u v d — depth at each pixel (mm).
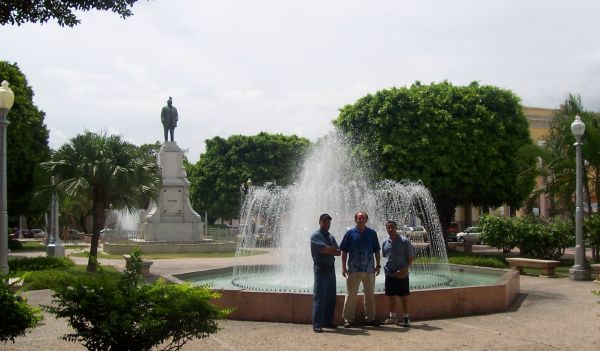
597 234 20375
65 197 19547
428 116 28859
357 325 9305
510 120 29469
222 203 54500
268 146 54469
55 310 5723
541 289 14508
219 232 36875
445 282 13656
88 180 18719
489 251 32500
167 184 33750
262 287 12516
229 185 54000
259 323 9477
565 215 25016
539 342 8070
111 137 19641
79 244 43812
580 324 9438
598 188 21703
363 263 9172
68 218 49906
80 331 5609
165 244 30359
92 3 7512
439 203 31531
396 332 8742
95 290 5699
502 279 12164
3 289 6332
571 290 14250
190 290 5910
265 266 17500
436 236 25078
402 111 29219
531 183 25609
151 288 5809
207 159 56156
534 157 23859
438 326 9227
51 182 19953
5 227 13367
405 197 24906
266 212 25656
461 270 16812
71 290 5680
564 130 21922
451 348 7672
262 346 7809
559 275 18391
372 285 9266
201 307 5855
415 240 27781
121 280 5910
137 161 19750
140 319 5586
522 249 22906
